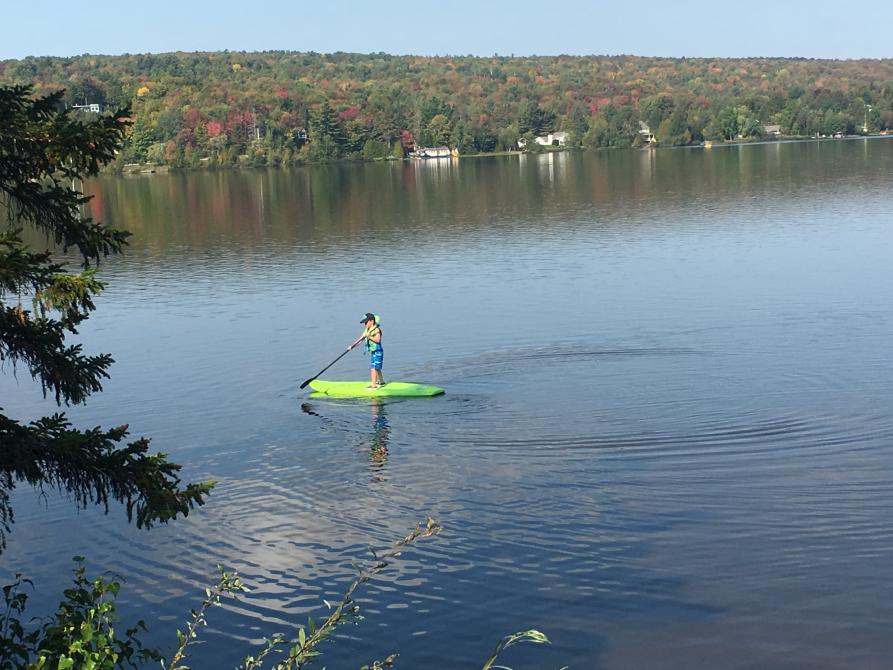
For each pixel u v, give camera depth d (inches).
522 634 293.6
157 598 524.4
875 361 896.9
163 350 1059.3
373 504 628.1
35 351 387.5
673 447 701.9
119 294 1408.7
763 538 558.6
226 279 1512.1
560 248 1708.9
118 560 564.4
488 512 607.8
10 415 844.6
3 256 364.2
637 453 693.9
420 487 652.1
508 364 947.3
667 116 6589.6
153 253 1834.4
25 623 502.6
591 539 566.3
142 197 3329.2
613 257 1582.2
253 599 520.1
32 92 382.3
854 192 2474.2
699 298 1215.6
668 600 501.0
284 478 679.1
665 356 949.2
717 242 1697.8
